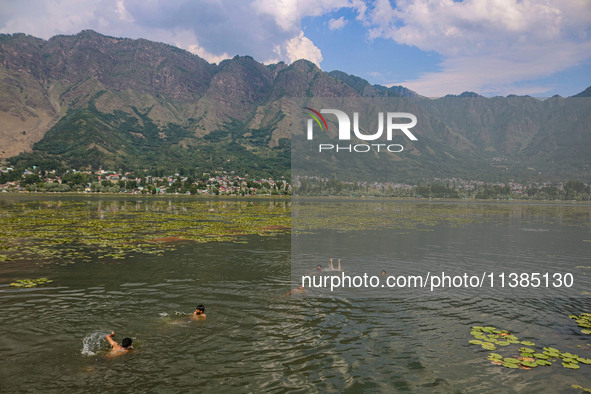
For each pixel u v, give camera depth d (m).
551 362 12.26
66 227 45.81
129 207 92.38
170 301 17.75
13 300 17.52
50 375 10.99
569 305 18.11
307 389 10.52
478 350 13.09
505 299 18.98
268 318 15.79
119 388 10.38
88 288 19.67
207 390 10.38
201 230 44.88
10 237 36.66
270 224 53.62
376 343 13.52
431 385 10.83
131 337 13.70
